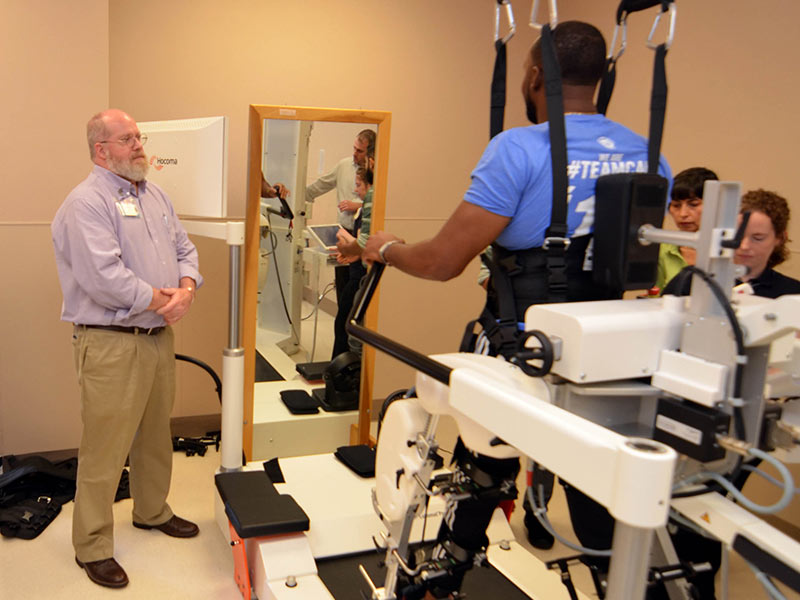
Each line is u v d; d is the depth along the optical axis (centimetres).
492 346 148
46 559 264
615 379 112
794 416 131
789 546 102
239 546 239
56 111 310
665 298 119
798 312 95
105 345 243
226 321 382
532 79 143
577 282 140
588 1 392
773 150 291
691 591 150
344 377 326
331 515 256
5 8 297
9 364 324
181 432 383
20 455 333
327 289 316
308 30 371
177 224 279
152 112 348
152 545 277
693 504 115
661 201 123
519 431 107
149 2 337
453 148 423
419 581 161
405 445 162
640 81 357
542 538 283
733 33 306
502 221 133
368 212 313
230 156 367
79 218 233
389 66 395
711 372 103
